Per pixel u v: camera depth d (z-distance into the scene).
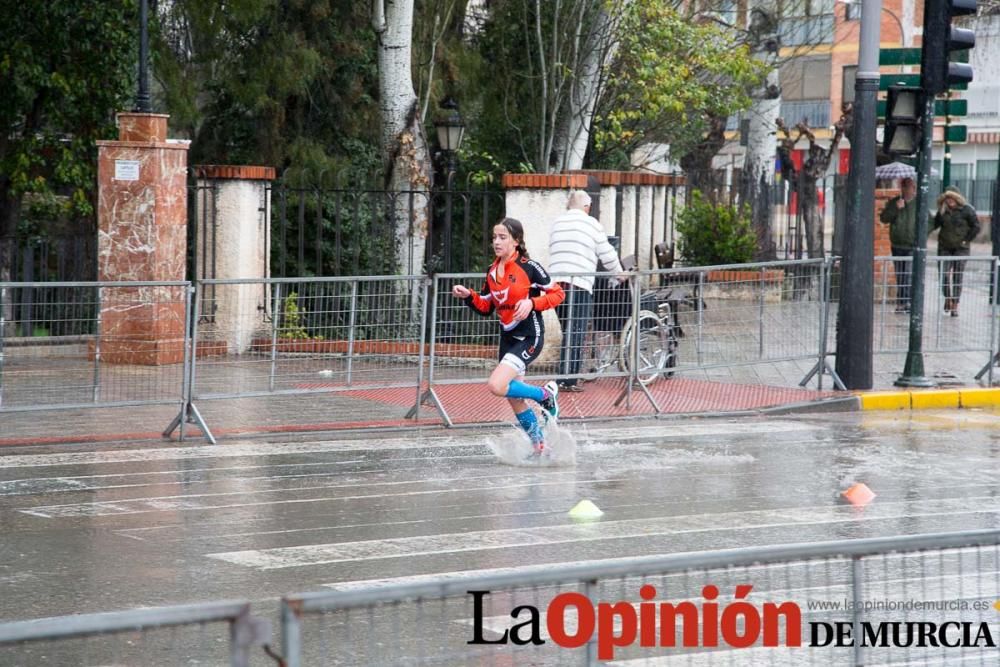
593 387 26.95
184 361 21.33
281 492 17.50
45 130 33.69
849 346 27.12
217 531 15.27
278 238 39.69
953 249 44.25
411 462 19.81
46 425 22.36
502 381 19.91
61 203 36.25
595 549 14.60
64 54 32.12
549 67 39.59
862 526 15.90
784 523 16.02
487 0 42.72
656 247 35.50
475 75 41.88
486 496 17.44
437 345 24.19
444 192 34.88
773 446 21.69
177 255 29.52
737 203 47.81
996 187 43.75
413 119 36.12
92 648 10.92
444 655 7.84
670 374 27.44
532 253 29.03
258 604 12.33
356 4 40.31
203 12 37.25
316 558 14.08
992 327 28.44
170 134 41.44
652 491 17.91
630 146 45.94
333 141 41.66
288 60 37.97
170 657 10.73
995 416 25.69
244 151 40.84
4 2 31.28
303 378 23.06
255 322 22.98
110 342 21.69
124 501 16.80
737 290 26.34
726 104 44.91
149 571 13.48
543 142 37.91
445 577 13.33
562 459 20.16
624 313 25.20
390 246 36.16
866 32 26.41
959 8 26.62
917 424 24.41
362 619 11.03
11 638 5.65
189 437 21.67
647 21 40.06
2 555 14.04
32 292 20.86
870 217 26.88
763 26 56.25
